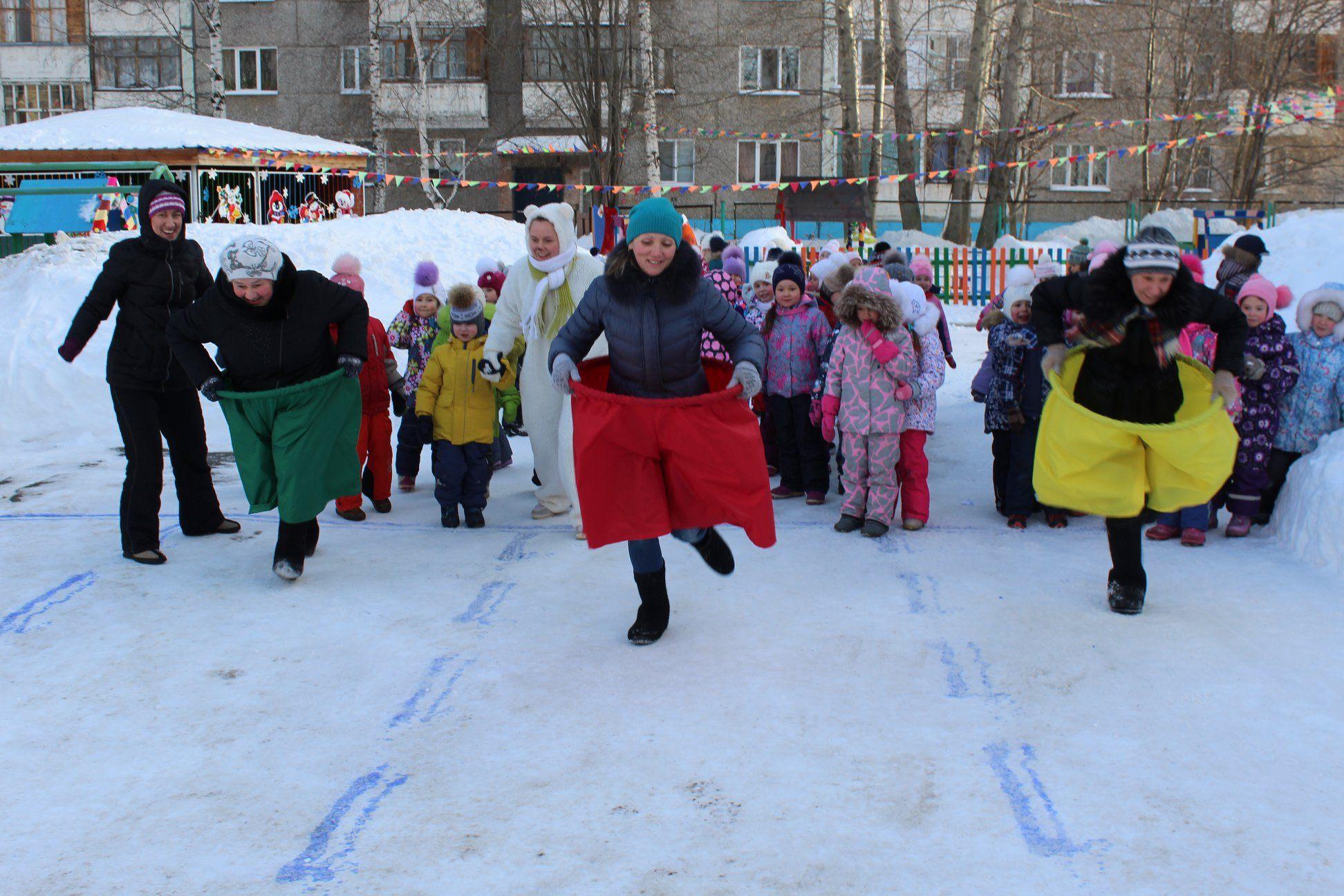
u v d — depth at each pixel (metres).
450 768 3.56
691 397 4.29
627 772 3.51
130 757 3.66
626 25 33.62
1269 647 4.52
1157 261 4.32
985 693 4.09
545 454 6.65
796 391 7.33
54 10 38.47
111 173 23.02
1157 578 5.51
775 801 3.31
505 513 7.09
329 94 37.66
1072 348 4.76
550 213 6.16
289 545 5.39
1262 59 29.59
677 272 4.29
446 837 3.14
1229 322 4.48
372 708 4.03
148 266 5.69
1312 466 6.04
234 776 3.53
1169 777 3.44
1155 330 4.48
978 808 3.26
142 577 5.56
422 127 31.98
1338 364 6.22
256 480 5.29
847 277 7.80
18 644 4.65
